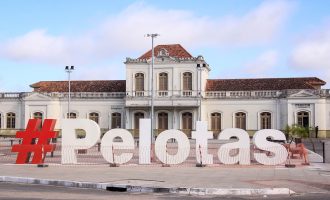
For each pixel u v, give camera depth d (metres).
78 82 79.31
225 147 28.34
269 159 27.78
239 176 21.94
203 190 17.20
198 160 28.06
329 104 67.69
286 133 64.06
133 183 18.92
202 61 70.56
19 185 19.45
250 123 70.69
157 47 75.81
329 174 23.06
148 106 71.19
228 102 71.69
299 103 68.06
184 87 71.38
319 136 67.12
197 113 70.81
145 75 72.25
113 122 74.00
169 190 17.55
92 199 15.34
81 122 28.20
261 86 73.00
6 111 76.25
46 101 74.56
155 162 29.64
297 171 24.56
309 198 15.86
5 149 44.09
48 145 28.59
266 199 15.75
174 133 27.84
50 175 21.94
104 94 74.25
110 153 27.44
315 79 74.81
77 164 28.08
